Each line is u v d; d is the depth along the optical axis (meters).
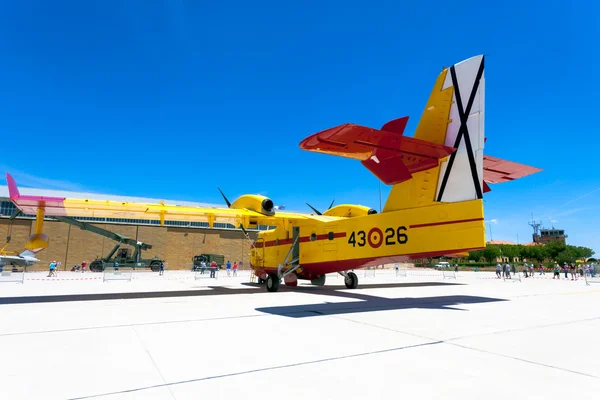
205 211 11.09
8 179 8.98
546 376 3.32
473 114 8.02
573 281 21.00
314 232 12.91
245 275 30.48
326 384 3.12
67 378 3.28
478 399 2.77
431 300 9.70
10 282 18.66
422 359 3.88
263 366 3.64
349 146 7.37
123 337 5.00
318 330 5.46
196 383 3.14
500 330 5.45
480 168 7.71
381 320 6.36
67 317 6.75
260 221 12.92
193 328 5.66
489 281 20.88
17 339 4.88
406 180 8.73
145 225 41.66
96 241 39.38
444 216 8.30
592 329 5.53
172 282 19.20
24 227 36.78
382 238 9.92
